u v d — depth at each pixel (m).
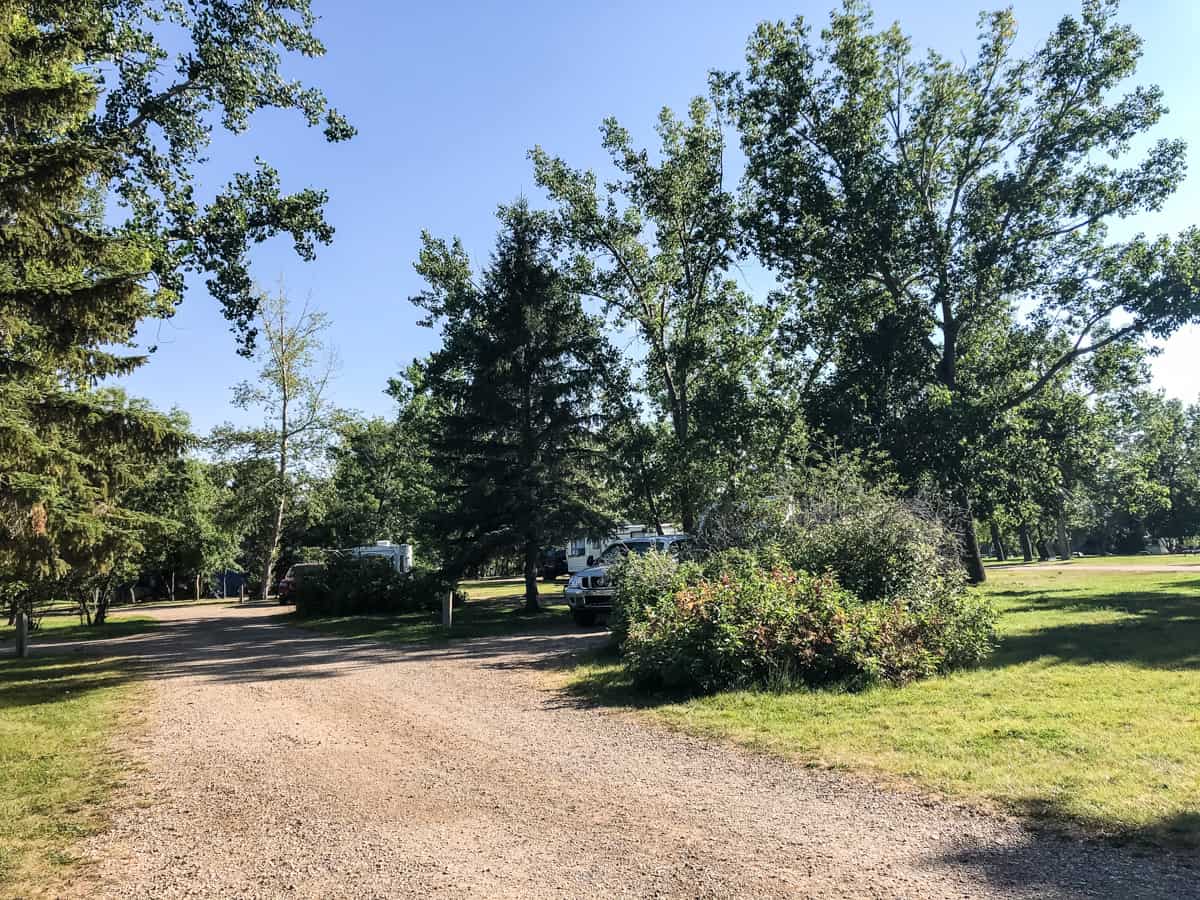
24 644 15.94
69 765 6.73
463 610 23.38
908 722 6.59
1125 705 6.71
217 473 39.97
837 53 24.31
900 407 24.33
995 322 26.34
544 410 21.94
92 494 11.04
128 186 14.76
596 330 25.20
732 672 8.45
